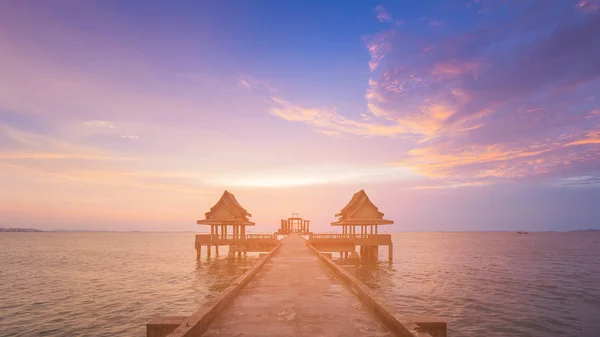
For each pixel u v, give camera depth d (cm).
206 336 782
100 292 2908
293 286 1425
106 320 2045
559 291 3039
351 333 809
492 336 1808
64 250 8838
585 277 3931
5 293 2894
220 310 980
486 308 2367
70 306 2400
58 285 3275
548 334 1856
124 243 13375
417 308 2355
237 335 790
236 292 1221
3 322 2009
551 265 5262
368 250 5266
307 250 3522
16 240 17000
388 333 811
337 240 4641
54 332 1822
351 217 4781
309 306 1070
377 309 950
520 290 3067
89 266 4884
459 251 8750
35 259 6094
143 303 2486
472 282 3478
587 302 2592
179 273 4028
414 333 693
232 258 4691
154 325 966
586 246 11456
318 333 809
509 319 2112
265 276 1712
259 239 4706
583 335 1847
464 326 1966
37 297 2716
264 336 785
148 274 3975
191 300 2581
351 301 1140
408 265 5041
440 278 3728
